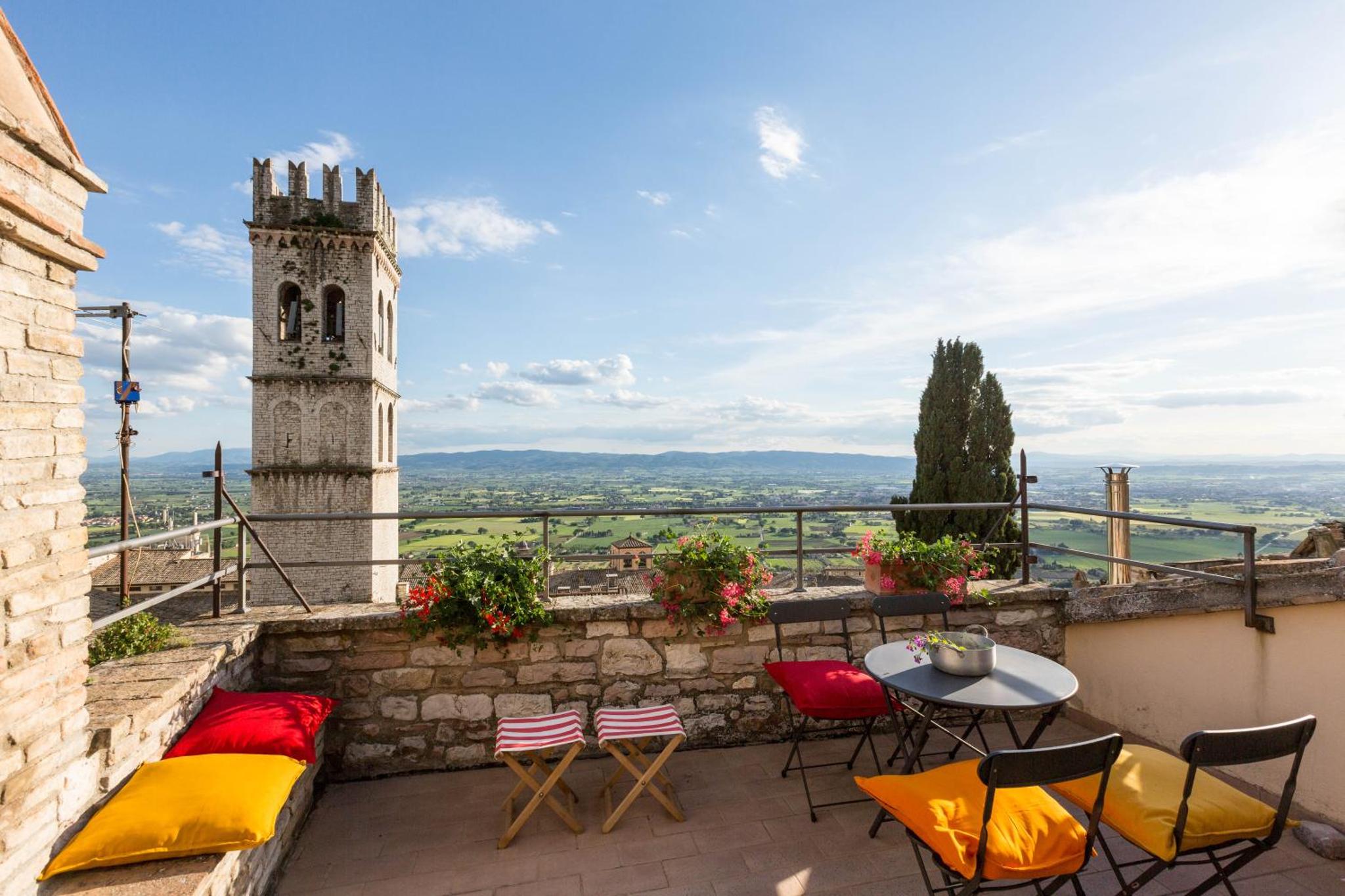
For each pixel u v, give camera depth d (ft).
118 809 7.87
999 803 8.05
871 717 12.17
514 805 12.12
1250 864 10.00
